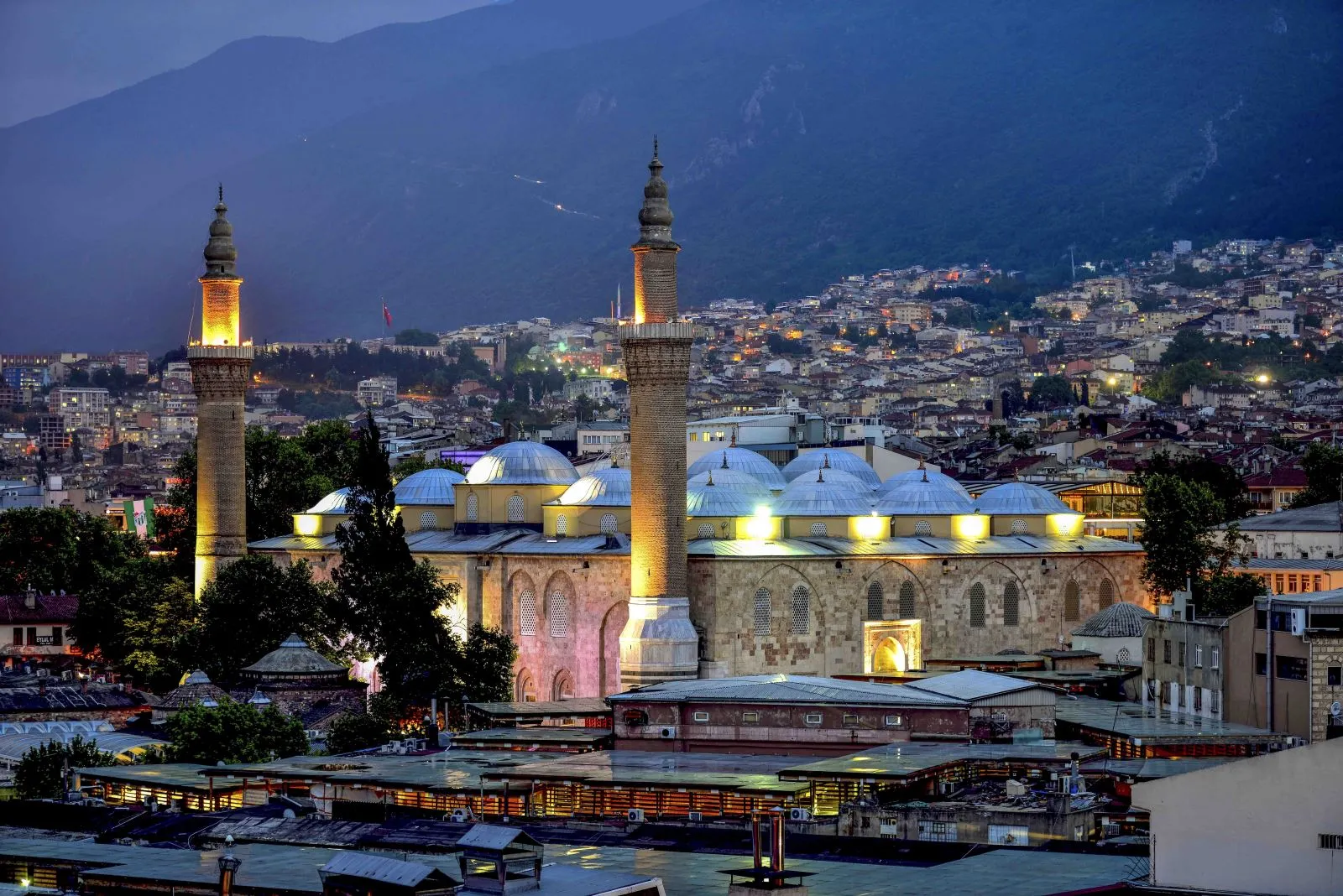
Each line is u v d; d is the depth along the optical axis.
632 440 178.50
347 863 77.56
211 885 86.88
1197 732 131.38
